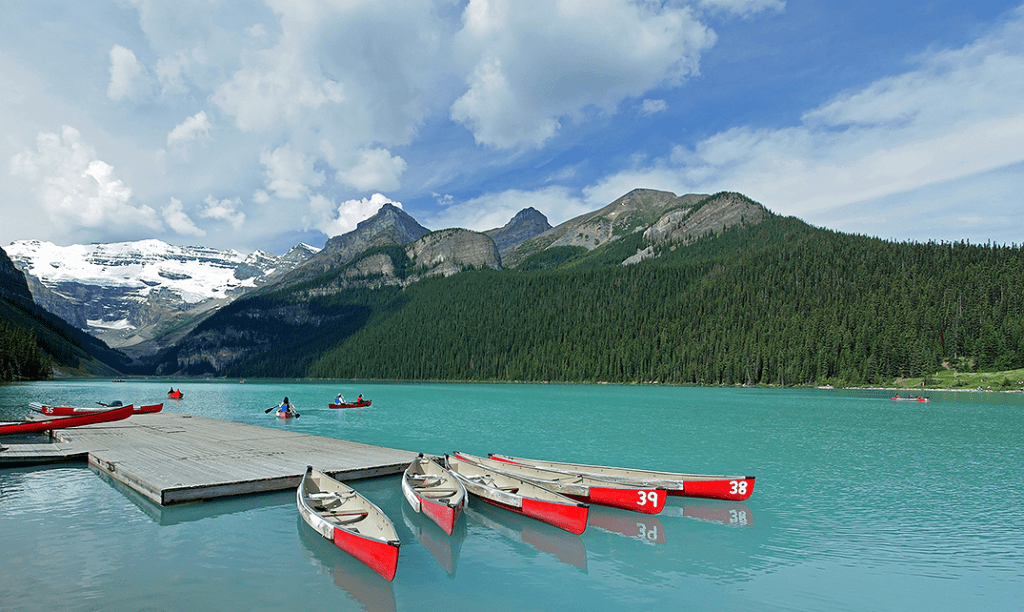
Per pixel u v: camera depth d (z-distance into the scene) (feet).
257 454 99.19
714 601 47.42
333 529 54.49
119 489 81.41
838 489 88.38
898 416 216.33
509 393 404.36
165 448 105.09
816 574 53.88
